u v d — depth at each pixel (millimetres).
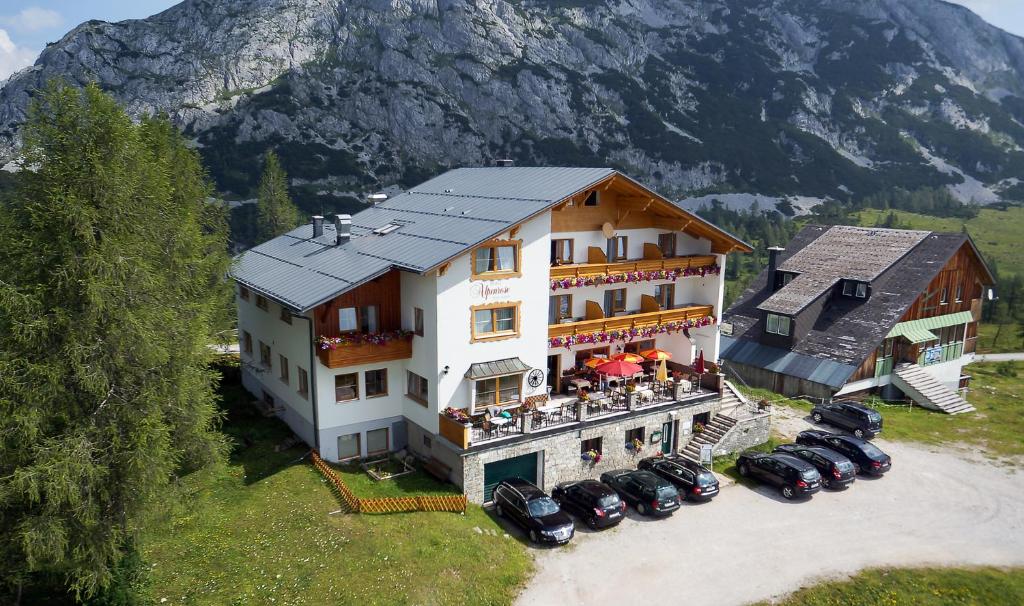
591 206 33344
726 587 22875
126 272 18516
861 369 45219
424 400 29438
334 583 20844
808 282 50062
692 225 35750
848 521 28031
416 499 25438
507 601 21422
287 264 33906
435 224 32094
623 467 32125
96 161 17859
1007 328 104500
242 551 22453
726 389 38500
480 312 29016
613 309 35812
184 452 22297
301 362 30469
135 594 19078
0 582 18875
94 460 17797
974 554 25750
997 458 35875
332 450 29578
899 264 49281
